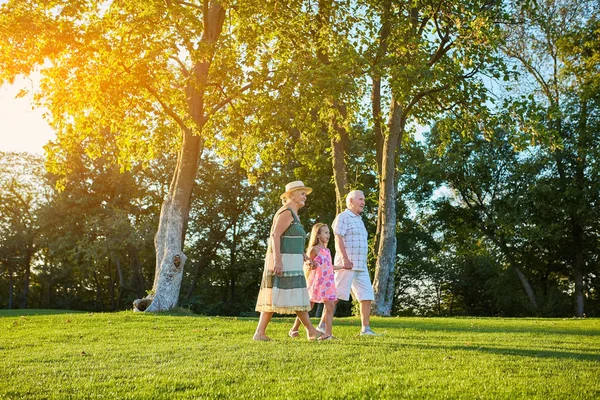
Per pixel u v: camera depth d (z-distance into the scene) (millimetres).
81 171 40812
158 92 18219
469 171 34875
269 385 4527
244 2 18031
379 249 20078
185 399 4102
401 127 21266
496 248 36000
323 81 16281
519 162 32656
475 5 17688
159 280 16891
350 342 7293
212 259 43656
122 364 5629
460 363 5641
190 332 9664
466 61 17422
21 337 9242
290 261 7410
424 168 34469
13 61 15680
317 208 34750
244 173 40781
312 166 25875
